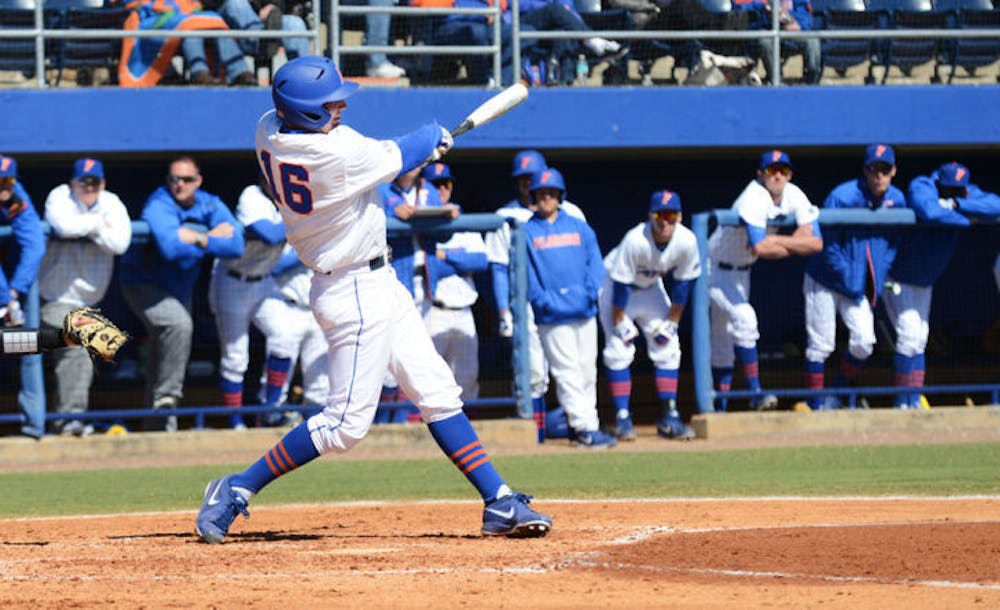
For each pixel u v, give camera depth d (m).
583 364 42.09
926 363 51.19
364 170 19.39
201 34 44.91
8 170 38.41
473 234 43.03
